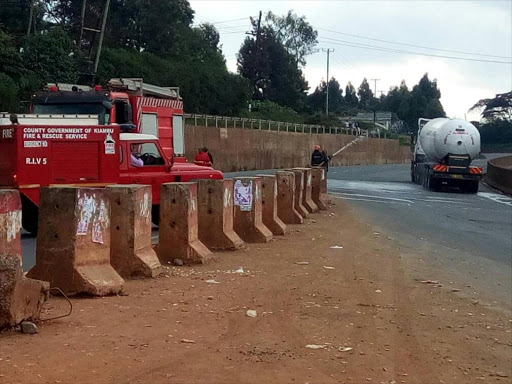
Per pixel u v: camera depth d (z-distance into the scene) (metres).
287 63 95.88
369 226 19.88
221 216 13.52
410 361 7.27
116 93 21.09
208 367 6.49
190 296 9.47
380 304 9.88
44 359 6.45
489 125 119.31
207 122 55.56
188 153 51.03
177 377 6.15
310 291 10.37
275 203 16.59
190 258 11.84
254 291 10.08
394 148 100.81
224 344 7.30
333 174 54.75
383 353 7.46
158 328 7.77
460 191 38.97
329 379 6.43
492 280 13.00
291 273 11.73
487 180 48.50
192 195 12.08
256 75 92.31
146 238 10.80
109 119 20.28
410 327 8.74
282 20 111.94
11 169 15.04
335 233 17.55
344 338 7.94
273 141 66.81
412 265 13.73
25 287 7.41
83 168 15.62
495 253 16.62
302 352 7.23
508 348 8.21
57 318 7.91
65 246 9.02
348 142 86.69
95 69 40.50
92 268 9.30
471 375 7.02
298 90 97.69
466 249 16.94
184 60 62.62
